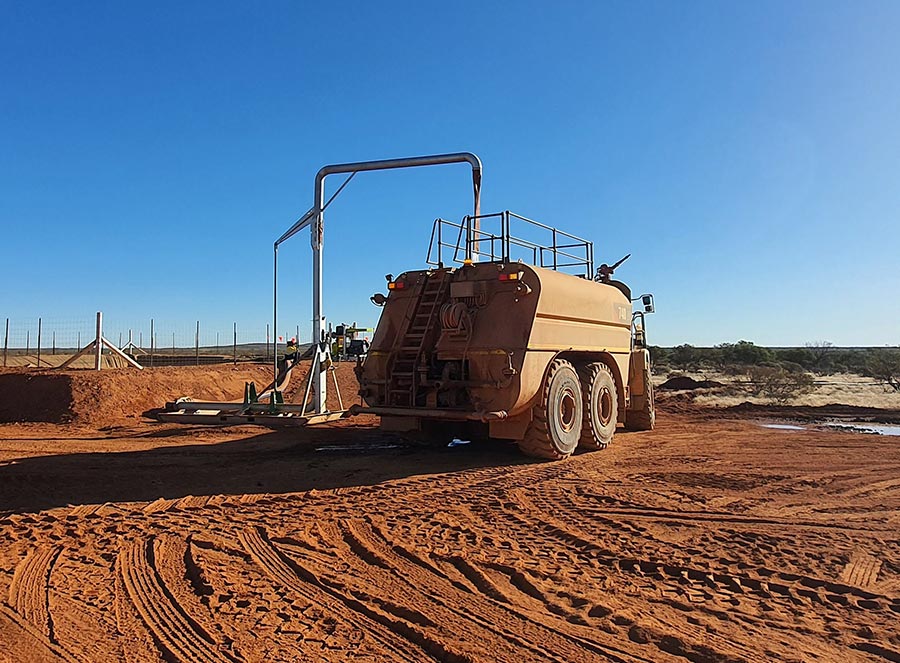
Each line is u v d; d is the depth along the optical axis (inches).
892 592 196.9
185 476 372.2
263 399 701.9
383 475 375.6
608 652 160.2
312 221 562.9
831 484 349.4
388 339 435.5
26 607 185.2
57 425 612.1
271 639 166.6
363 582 205.5
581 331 464.4
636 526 266.7
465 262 423.8
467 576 211.2
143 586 201.5
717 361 2006.6
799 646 161.6
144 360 1322.6
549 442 416.2
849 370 1765.5
